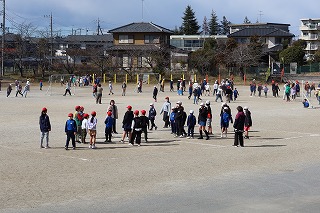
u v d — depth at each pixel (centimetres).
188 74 8244
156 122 3014
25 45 9150
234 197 1226
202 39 12081
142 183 1377
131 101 4575
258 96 5588
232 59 8369
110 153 1902
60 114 3369
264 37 10356
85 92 6181
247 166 1658
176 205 1142
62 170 1547
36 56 8931
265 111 3784
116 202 1166
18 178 1420
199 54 8562
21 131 2519
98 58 8506
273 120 3183
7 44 9169
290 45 10138
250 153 1934
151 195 1240
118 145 2119
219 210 1101
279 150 2017
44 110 1988
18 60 9144
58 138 2288
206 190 1301
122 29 9181
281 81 8012
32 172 1507
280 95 5759
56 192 1259
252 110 3847
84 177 1445
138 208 1113
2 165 1616
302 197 1234
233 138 2375
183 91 6238
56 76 7512
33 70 8925
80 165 1638
